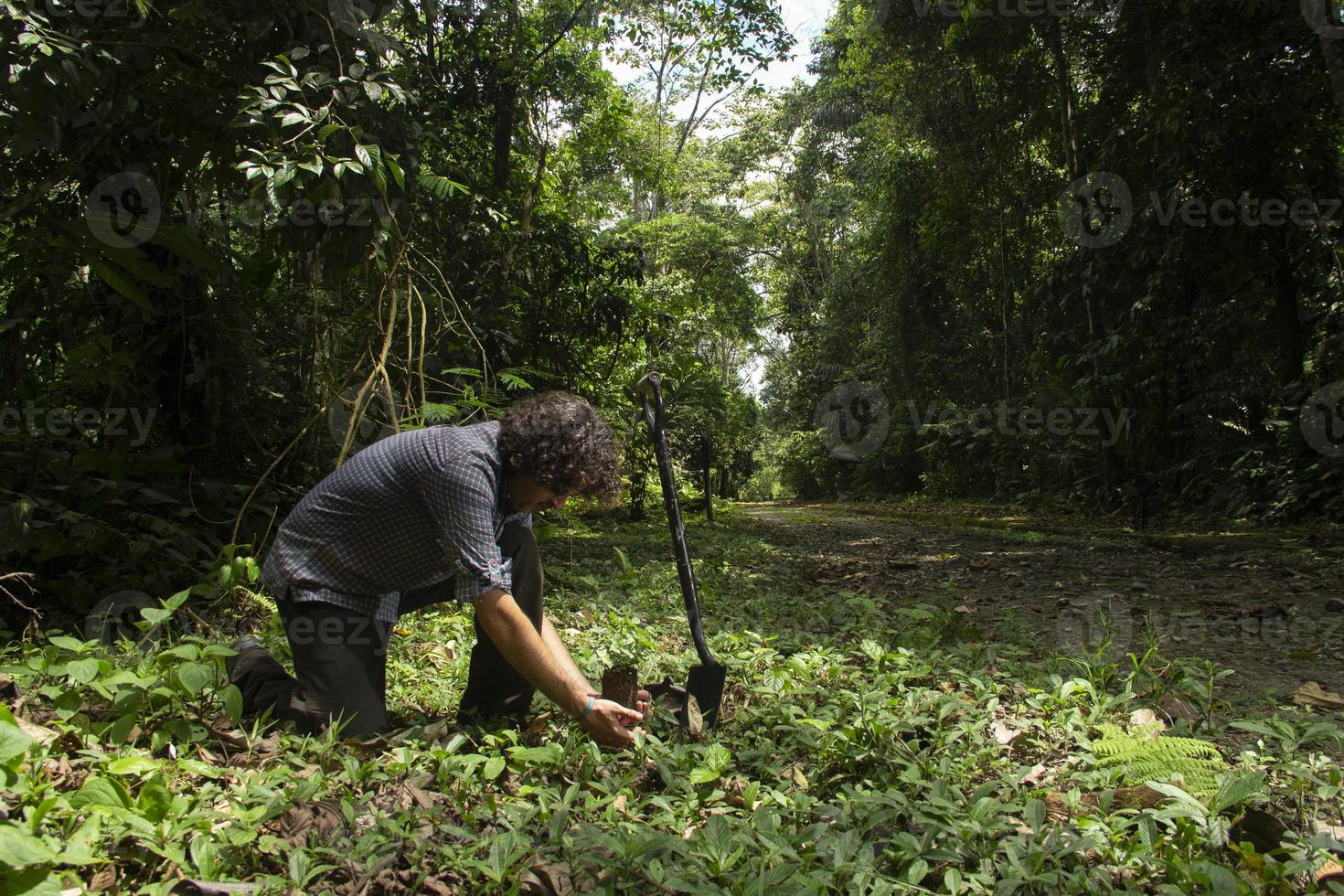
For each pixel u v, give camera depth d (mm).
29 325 5309
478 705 2807
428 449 2512
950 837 1992
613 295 9406
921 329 21297
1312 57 10352
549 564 6355
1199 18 10836
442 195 5355
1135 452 13445
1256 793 2195
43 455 4320
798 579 7027
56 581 4078
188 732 2371
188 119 4793
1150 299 12484
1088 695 3254
